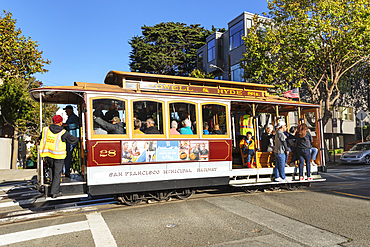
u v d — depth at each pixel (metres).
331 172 15.09
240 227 5.48
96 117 6.75
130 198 7.26
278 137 8.84
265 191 9.08
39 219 6.24
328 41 18.30
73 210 6.98
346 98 30.81
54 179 6.35
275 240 4.79
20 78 21.05
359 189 9.55
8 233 5.34
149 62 34.69
